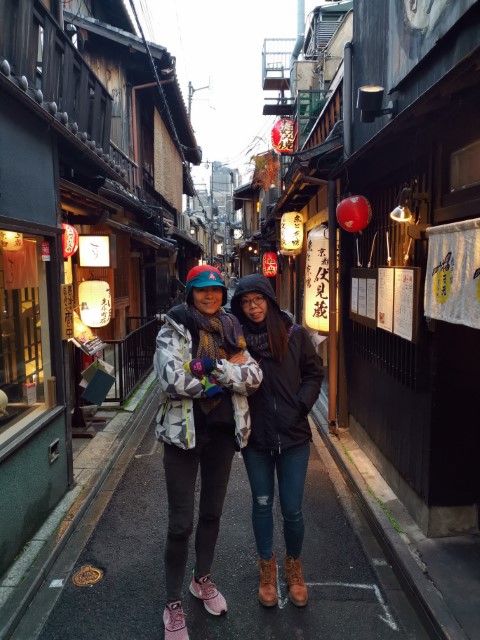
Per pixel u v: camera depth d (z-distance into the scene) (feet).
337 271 22.41
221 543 13.15
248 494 16.19
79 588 11.19
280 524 14.14
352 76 20.12
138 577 11.60
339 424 21.38
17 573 11.24
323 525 14.11
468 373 11.93
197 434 9.22
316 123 30.22
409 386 13.69
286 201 34.06
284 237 37.58
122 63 38.63
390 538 12.47
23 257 13.89
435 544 12.12
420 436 12.87
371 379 17.69
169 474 9.21
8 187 11.78
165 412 9.15
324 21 42.24
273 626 9.98
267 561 10.58
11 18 12.03
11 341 13.24
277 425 9.97
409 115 9.82
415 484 13.25
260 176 63.72
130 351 28.02
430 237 11.09
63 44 15.80
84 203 21.36
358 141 19.26
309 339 10.58
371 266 17.65
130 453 19.88
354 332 20.24
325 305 23.07
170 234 49.73
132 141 40.52
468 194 10.04
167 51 36.88
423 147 12.01
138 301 46.24
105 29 35.68
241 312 10.46
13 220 11.76
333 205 21.22
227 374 8.80
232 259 181.06
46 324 15.03
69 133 15.10
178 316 9.36
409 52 13.65
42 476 13.55
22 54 12.45
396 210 12.23
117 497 15.92
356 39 19.63
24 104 12.23
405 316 12.89
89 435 20.71
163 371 8.76
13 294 13.35
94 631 9.84
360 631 9.87
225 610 10.25
